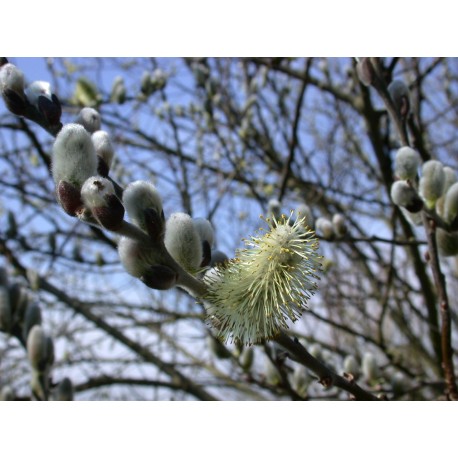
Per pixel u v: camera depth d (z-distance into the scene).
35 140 0.36
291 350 0.14
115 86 0.39
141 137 0.53
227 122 0.50
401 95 0.21
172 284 0.13
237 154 0.49
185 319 0.49
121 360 0.50
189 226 0.14
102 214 0.12
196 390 0.48
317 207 0.52
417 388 0.26
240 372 0.30
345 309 0.53
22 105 0.16
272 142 0.56
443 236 0.21
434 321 0.41
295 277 0.14
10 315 0.23
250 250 0.14
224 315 0.14
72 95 0.41
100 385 0.49
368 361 0.25
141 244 0.13
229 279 0.14
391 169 0.38
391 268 0.38
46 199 0.45
